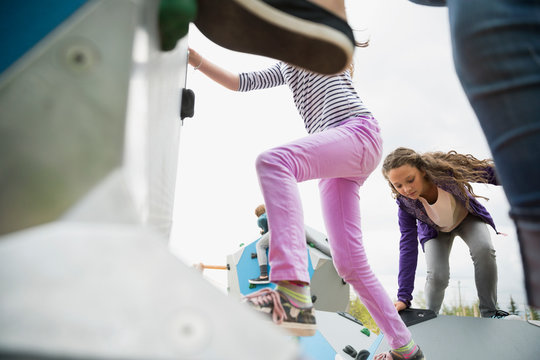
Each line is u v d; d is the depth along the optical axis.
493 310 2.01
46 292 0.21
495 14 0.46
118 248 0.23
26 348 0.19
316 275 2.29
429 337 1.45
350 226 1.09
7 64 0.31
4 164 0.26
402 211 2.04
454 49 0.51
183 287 0.22
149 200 0.34
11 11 0.32
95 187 0.26
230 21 0.45
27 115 0.27
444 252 2.21
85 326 0.20
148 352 0.20
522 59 0.44
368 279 1.07
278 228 0.78
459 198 1.94
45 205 0.26
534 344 1.30
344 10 0.50
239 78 1.35
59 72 0.28
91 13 0.29
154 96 0.36
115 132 0.27
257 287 2.48
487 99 0.47
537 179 0.42
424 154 1.92
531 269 0.44
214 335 0.21
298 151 0.89
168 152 0.56
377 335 1.46
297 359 0.21
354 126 1.02
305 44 0.47
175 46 0.41
